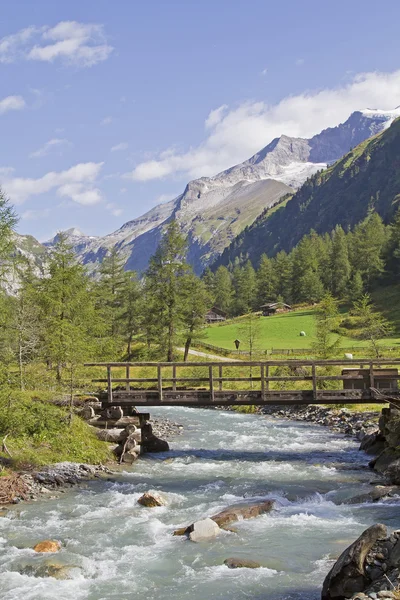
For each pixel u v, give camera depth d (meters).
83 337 30.44
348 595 11.10
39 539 15.94
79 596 12.39
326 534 16.09
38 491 21.03
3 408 25.23
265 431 38.22
